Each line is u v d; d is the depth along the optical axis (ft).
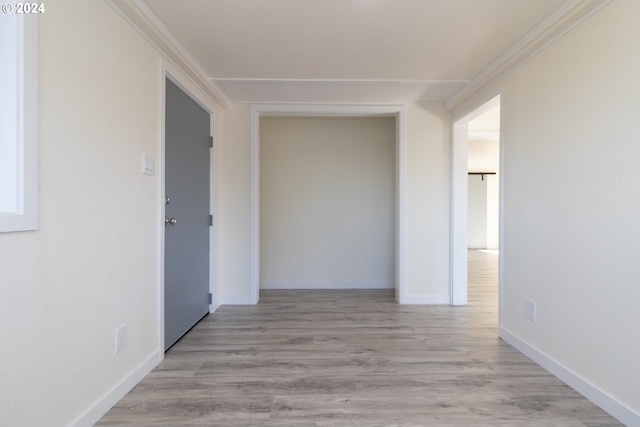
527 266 7.16
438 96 10.50
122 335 5.61
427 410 5.20
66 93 4.39
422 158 11.24
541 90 6.70
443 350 7.49
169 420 4.94
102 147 5.11
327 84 9.52
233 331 8.73
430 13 6.12
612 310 5.07
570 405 5.33
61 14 4.29
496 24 6.46
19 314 3.71
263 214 14.02
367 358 7.07
